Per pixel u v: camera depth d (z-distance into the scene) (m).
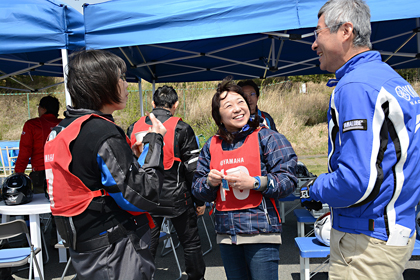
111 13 2.97
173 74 6.85
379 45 5.81
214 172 1.85
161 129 1.53
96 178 1.31
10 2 2.96
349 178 1.23
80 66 1.37
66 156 1.30
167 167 2.60
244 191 1.87
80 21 3.10
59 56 5.55
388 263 1.28
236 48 5.68
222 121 2.04
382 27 5.11
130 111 13.59
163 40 2.93
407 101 1.25
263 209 1.86
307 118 13.30
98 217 1.32
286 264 3.56
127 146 1.36
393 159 1.23
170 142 2.62
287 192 1.82
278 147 1.91
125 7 2.97
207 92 13.95
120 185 1.27
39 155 4.06
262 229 1.83
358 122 1.23
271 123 3.69
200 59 6.12
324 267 3.30
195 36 2.91
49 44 2.91
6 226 2.54
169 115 2.83
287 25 2.82
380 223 1.28
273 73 7.20
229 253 1.97
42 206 3.13
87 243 1.32
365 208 1.29
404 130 1.23
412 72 14.00
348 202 1.28
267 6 2.83
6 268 3.04
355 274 1.33
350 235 1.35
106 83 1.37
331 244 1.46
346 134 1.27
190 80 7.35
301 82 14.81
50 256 4.06
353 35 1.42
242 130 1.97
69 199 1.31
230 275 1.98
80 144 1.30
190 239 2.77
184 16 2.92
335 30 1.43
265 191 1.79
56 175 1.33
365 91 1.25
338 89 1.37
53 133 1.40
